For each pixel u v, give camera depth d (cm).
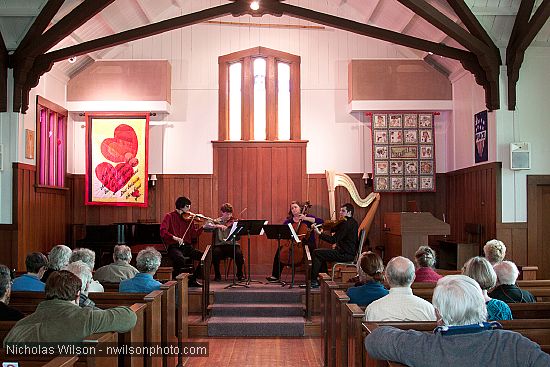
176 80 1173
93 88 1130
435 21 873
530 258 929
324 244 1074
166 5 1126
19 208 924
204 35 1179
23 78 930
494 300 417
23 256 935
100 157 1148
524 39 884
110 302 529
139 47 1171
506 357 253
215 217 1159
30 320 363
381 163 1150
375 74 1131
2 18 914
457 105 1117
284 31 1180
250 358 686
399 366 273
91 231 1016
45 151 1034
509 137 937
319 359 680
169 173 1164
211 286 945
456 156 1129
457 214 1119
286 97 1184
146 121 1145
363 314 409
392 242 1041
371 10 1084
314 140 1172
